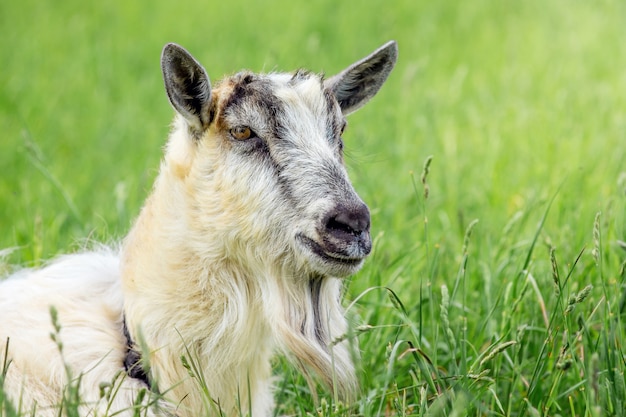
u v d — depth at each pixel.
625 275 8.53
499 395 8.02
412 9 26.66
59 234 11.08
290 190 7.12
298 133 7.26
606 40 22.16
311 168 7.13
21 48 22.03
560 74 19.41
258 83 7.38
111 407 6.98
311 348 7.34
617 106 17.14
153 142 16.12
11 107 18.31
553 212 11.74
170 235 7.23
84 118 17.98
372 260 9.45
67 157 15.90
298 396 7.69
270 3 27.09
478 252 10.34
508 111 17.14
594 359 5.99
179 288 7.21
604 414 6.71
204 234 7.17
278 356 8.99
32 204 13.05
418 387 7.58
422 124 16.42
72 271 8.00
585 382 7.21
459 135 16.11
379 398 8.30
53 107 18.31
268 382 8.11
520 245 9.96
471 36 23.73
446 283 9.52
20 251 10.16
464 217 11.78
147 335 7.25
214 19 25.09
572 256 9.80
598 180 12.82
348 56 21.55
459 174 13.73
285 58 20.14
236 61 19.64
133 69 20.94
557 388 7.71
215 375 7.36
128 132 17.09
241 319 7.30
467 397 6.91
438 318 9.08
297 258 7.21
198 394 7.32
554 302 8.84
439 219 12.28
